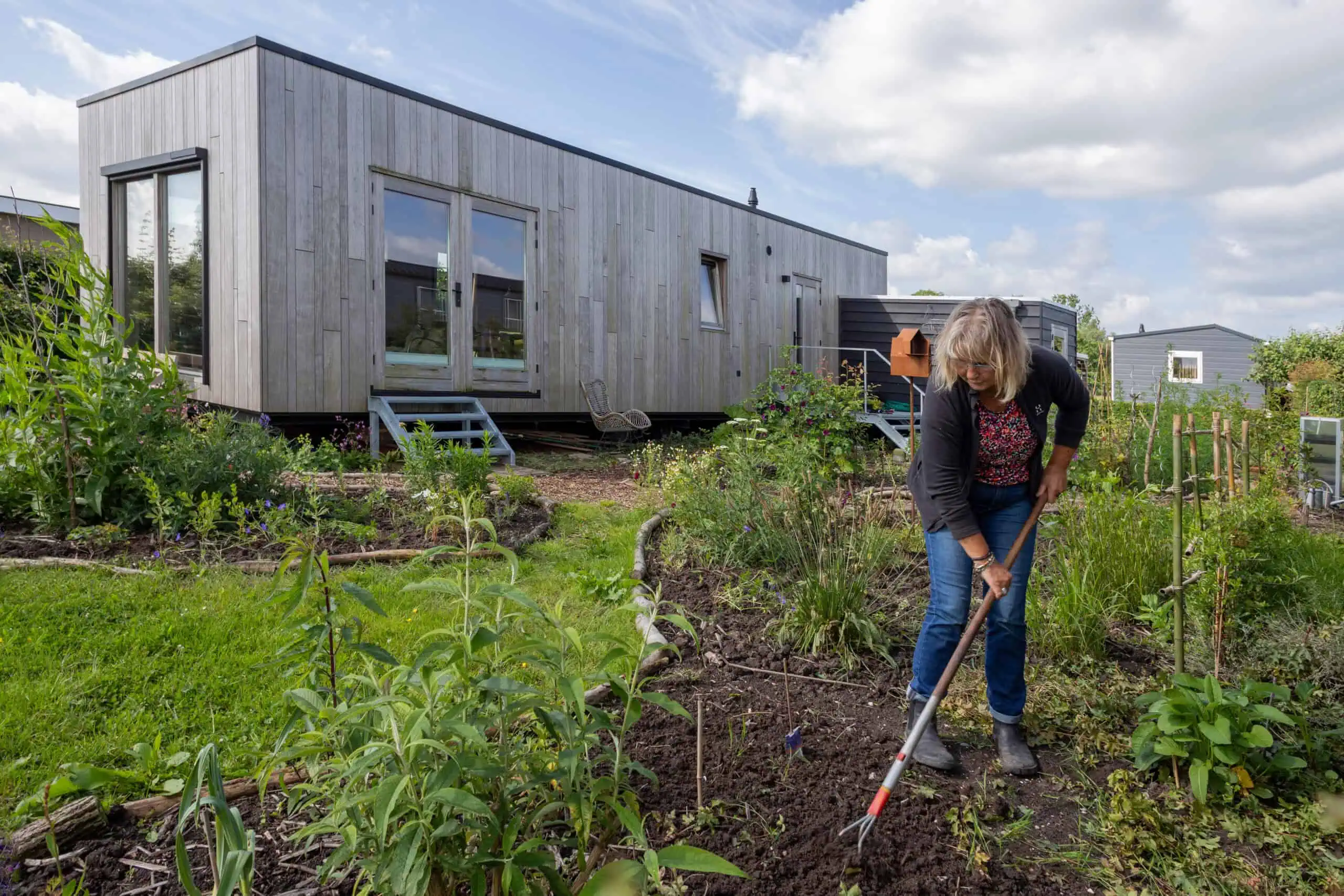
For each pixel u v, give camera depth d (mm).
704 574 4578
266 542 4605
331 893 1831
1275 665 3168
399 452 8180
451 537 4926
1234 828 2246
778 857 2051
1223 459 7523
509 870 1417
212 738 2477
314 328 7707
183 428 5199
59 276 4809
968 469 2547
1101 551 4117
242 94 7371
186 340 8242
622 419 10281
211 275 7793
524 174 9625
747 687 3156
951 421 2510
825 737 2732
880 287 17828
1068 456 2676
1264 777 2467
